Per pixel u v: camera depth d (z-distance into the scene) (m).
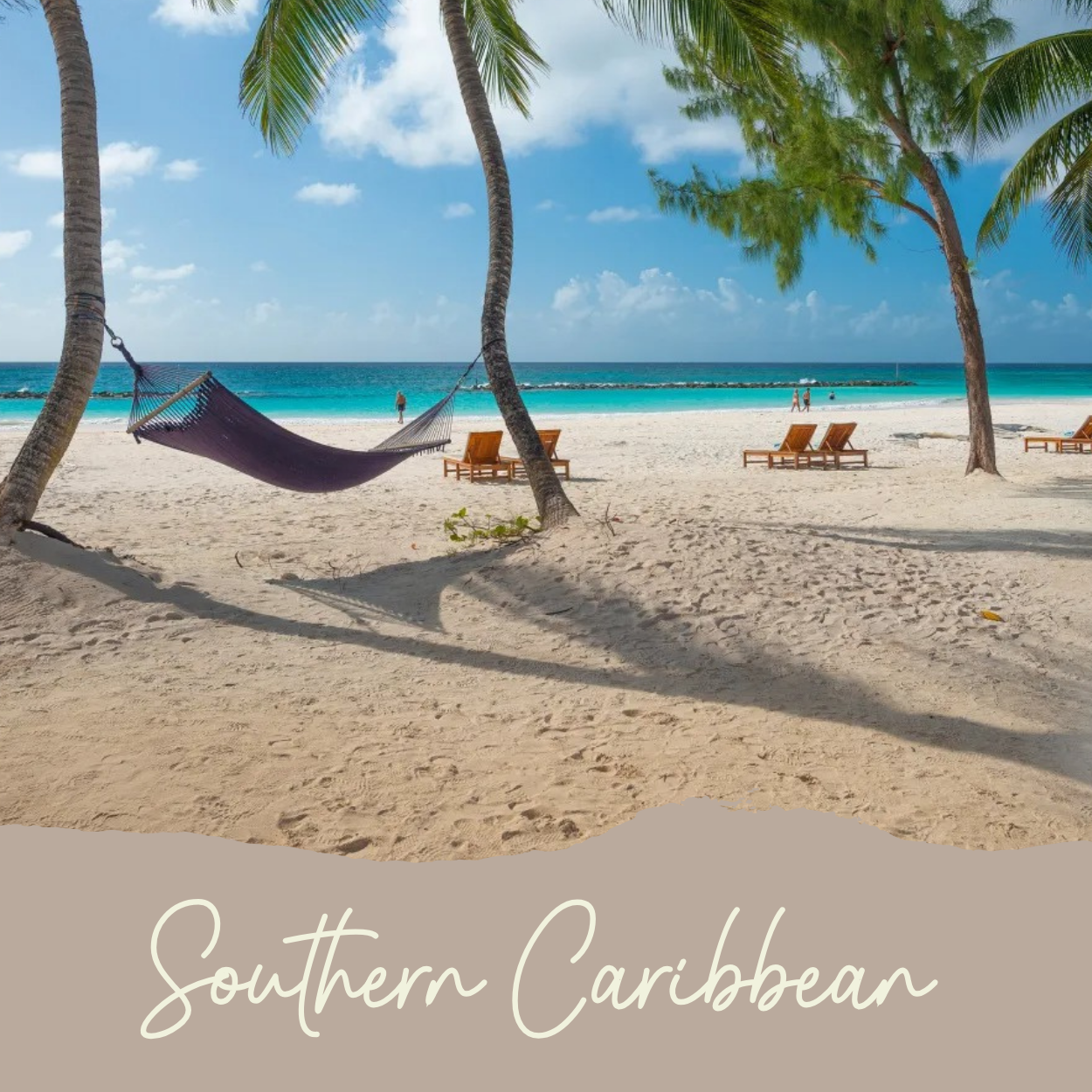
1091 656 5.11
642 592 5.90
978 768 3.83
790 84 8.16
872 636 5.36
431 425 8.00
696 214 12.21
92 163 6.20
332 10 8.07
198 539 8.29
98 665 4.79
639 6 7.61
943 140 12.17
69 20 6.18
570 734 4.10
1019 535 7.99
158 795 3.42
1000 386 74.88
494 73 9.61
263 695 4.46
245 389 70.00
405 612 5.84
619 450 18.81
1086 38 11.14
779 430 24.89
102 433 21.53
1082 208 12.16
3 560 5.64
